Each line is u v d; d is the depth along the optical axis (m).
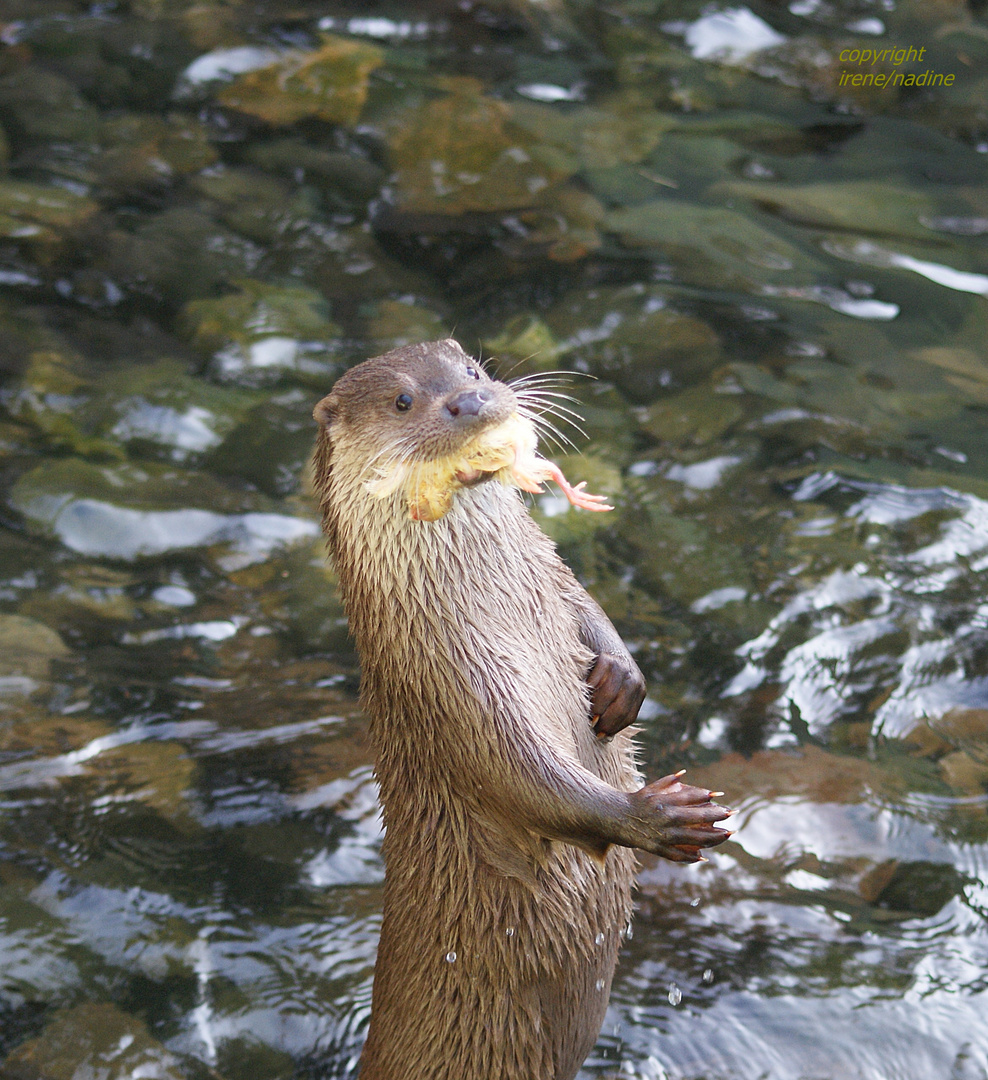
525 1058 6.99
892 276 14.87
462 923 6.86
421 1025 7.08
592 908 6.96
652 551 11.36
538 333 13.97
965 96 18.22
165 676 10.49
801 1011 7.85
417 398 6.72
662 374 13.41
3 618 10.88
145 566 11.54
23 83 18.34
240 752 9.86
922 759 9.48
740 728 9.80
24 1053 7.84
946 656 10.24
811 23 19.78
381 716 7.02
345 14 19.80
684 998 7.99
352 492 6.87
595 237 15.53
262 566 11.56
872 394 13.09
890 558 11.16
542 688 6.64
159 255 15.36
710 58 19.11
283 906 8.79
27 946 8.45
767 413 12.85
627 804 6.15
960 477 11.99
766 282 14.76
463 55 19.00
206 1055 7.88
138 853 9.11
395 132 17.34
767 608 10.73
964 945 8.17
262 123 17.59
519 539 6.89
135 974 8.33
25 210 15.94
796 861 8.79
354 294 14.73
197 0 20.20
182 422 13.01
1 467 12.44
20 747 9.80
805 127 17.69
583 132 17.42
